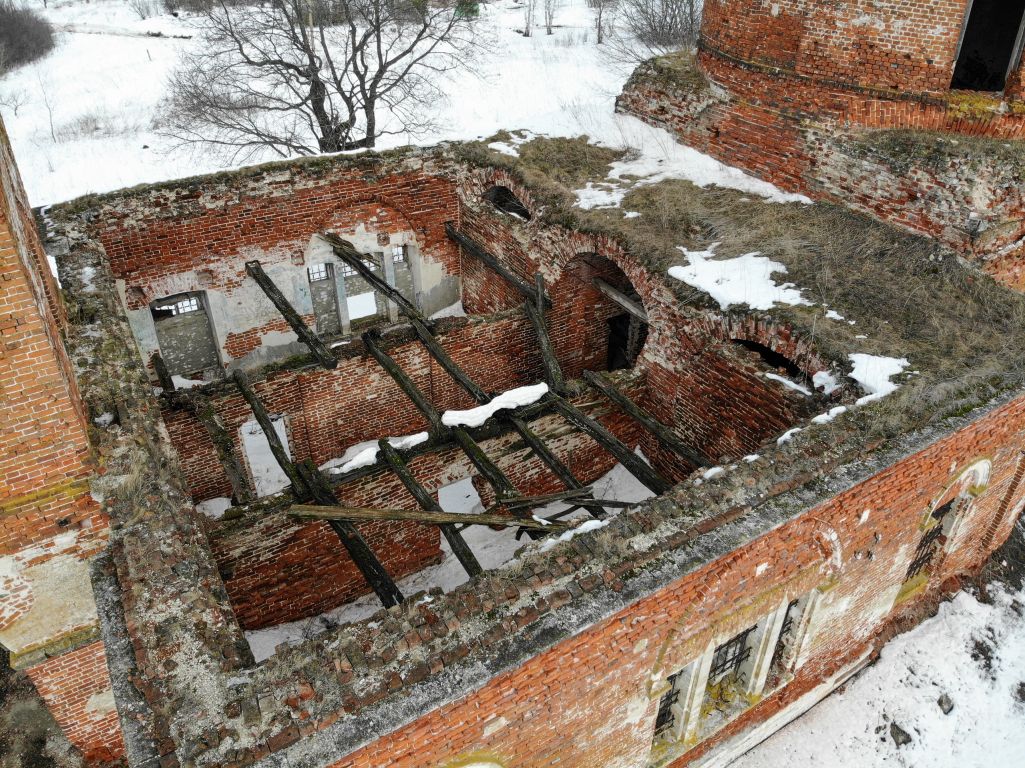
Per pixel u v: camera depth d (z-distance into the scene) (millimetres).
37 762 7863
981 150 9172
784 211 10227
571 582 4875
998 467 8375
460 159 13188
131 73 33781
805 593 7160
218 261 12430
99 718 7512
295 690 4176
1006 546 10492
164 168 24266
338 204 12922
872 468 6031
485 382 12047
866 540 7121
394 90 27531
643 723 6402
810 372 7617
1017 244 9492
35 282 5559
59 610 6277
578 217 10484
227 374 13664
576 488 7402
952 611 9656
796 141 10531
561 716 5434
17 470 5391
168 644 4512
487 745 5059
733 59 11250
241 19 21266
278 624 8695
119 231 11289
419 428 12000
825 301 8141
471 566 6160
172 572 5098
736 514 5465
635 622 5309
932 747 8336
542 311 11383
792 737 8500
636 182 11547
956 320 7883
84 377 6953
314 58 20812
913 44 9516
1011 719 8586
